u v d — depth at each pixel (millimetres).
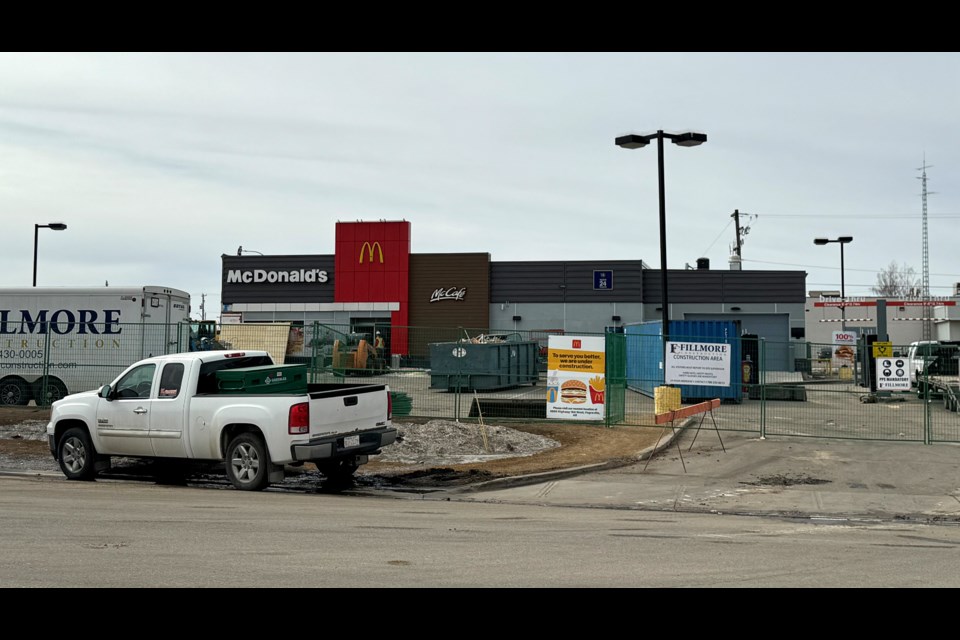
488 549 7930
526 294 50250
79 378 22875
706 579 6883
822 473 13727
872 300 54219
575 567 7223
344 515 9922
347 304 51125
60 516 9406
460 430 17234
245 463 12078
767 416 21594
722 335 25047
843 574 7148
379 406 12859
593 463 14492
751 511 11156
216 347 27203
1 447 17078
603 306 49531
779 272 49250
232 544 7887
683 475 13695
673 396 18031
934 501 11758
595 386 17828
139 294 23000
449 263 50562
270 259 52125
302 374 13273
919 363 26250
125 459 15523
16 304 23234
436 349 27047
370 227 51250
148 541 7969
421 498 12062
